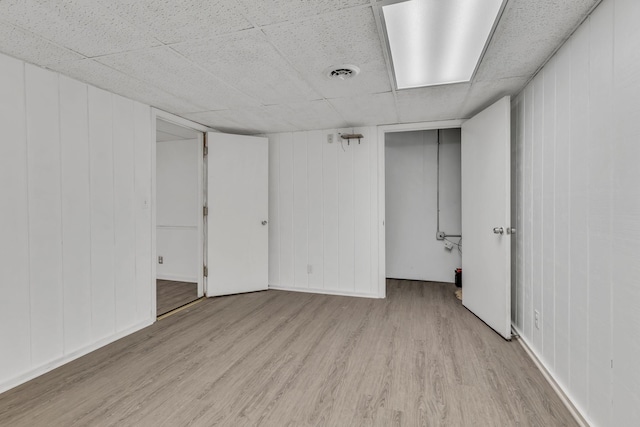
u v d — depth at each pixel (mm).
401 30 1711
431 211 4625
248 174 3992
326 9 1509
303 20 1604
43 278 2141
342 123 3703
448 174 4555
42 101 2133
